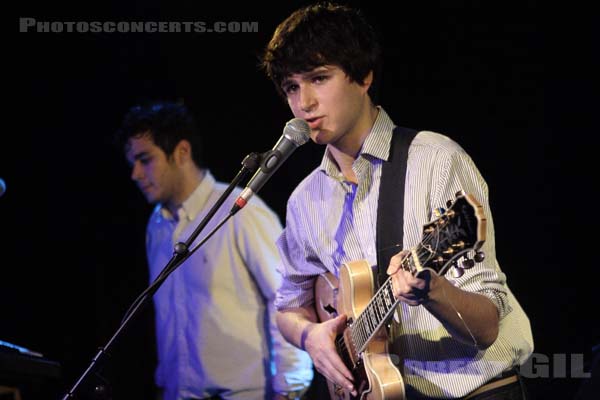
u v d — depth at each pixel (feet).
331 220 12.41
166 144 18.86
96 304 22.88
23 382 11.90
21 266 22.98
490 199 20.67
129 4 22.80
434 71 21.16
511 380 10.88
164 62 22.84
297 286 13.38
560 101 20.26
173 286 18.62
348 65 11.37
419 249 9.29
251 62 22.44
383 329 11.10
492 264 10.50
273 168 10.85
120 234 23.07
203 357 17.97
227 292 18.01
